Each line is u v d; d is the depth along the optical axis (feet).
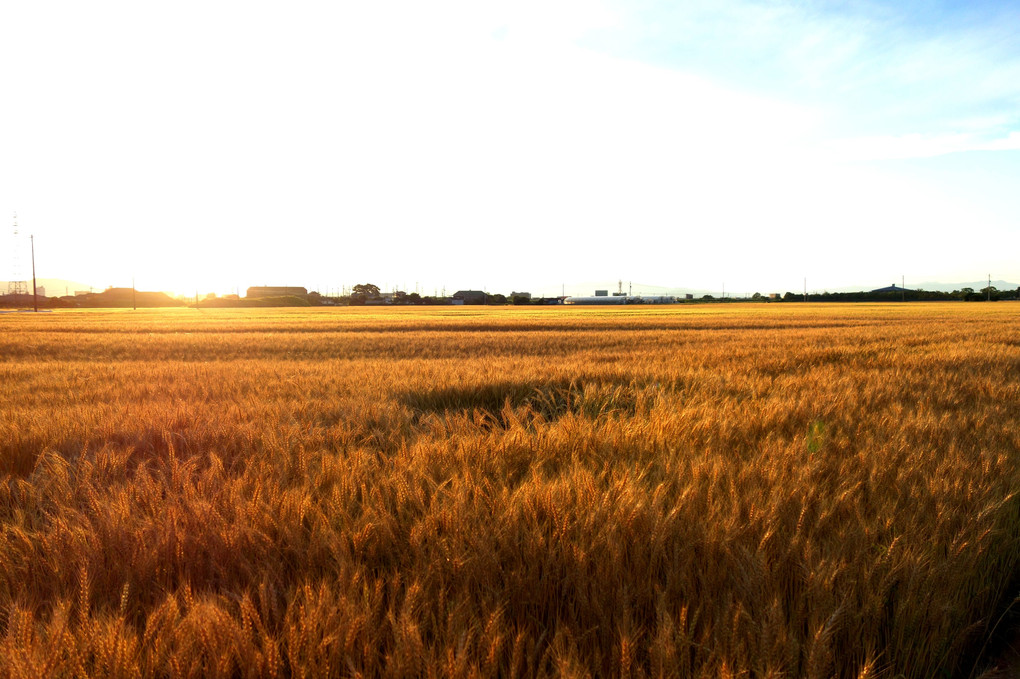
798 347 49.88
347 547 7.84
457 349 56.75
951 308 228.63
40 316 201.67
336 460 12.16
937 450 13.33
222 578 7.72
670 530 8.11
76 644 5.94
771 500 9.45
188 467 11.73
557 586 7.44
